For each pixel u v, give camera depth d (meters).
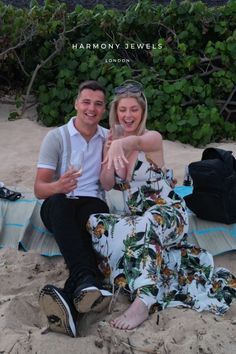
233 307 3.38
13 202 4.30
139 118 3.65
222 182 4.02
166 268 3.47
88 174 3.81
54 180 3.82
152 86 6.98
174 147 6.53
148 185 3.59
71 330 2.98
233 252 4.05
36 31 7.20
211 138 6.91
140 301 3.15
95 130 3.82
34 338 2.96
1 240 4.06
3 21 7.23
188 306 3.31
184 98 6.99
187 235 3.93
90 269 3.21
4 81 8.28
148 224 3.36
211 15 7.01
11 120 7.22
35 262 3.85
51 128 7.02
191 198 4.13
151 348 2.93
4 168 5.62
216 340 2.99
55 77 7.45
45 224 3.78
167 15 7.17
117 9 8.69
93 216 3.53
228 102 7.12
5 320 3.10
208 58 7.02
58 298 2.92
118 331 3.03
